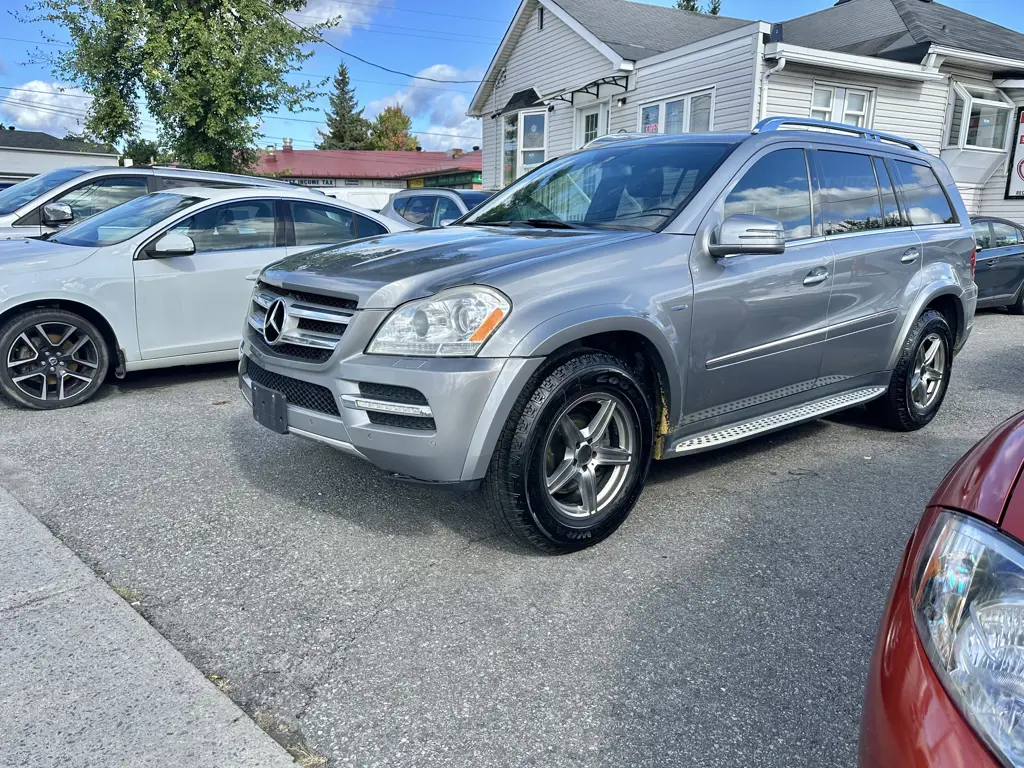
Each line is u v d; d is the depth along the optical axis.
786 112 13.43
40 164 30.59
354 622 2.73
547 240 3.36
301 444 4.62
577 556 3.25
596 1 19.09
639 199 3.80
